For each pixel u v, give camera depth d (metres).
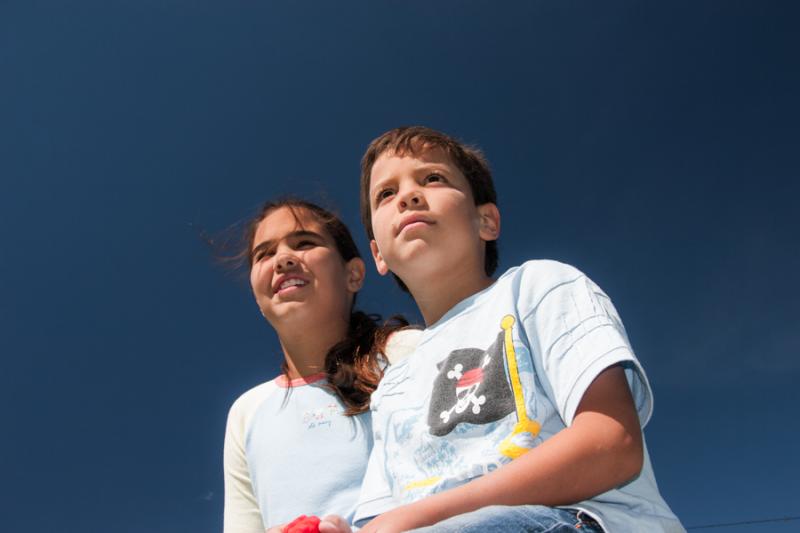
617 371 1.49
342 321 3.11
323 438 2.75
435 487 1.58
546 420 1.60
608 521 1.39
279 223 3.24
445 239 2.09
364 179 2.69
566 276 1.74
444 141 2.41
